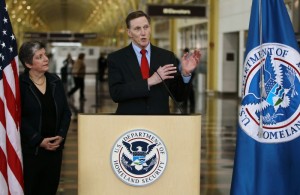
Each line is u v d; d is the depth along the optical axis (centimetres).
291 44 415
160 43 4006
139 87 389
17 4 2956
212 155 907
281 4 420
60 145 436
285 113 412
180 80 411
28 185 430
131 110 410
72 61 2395
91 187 355
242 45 2133
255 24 418
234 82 2394
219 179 723
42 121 428
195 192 357
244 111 414
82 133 353
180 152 355
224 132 1199
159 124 353
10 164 390
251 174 411
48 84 439
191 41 3009
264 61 415
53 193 448
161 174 355
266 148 410
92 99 2136
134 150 354
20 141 407
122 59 414
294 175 411
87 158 354
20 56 428
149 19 410
